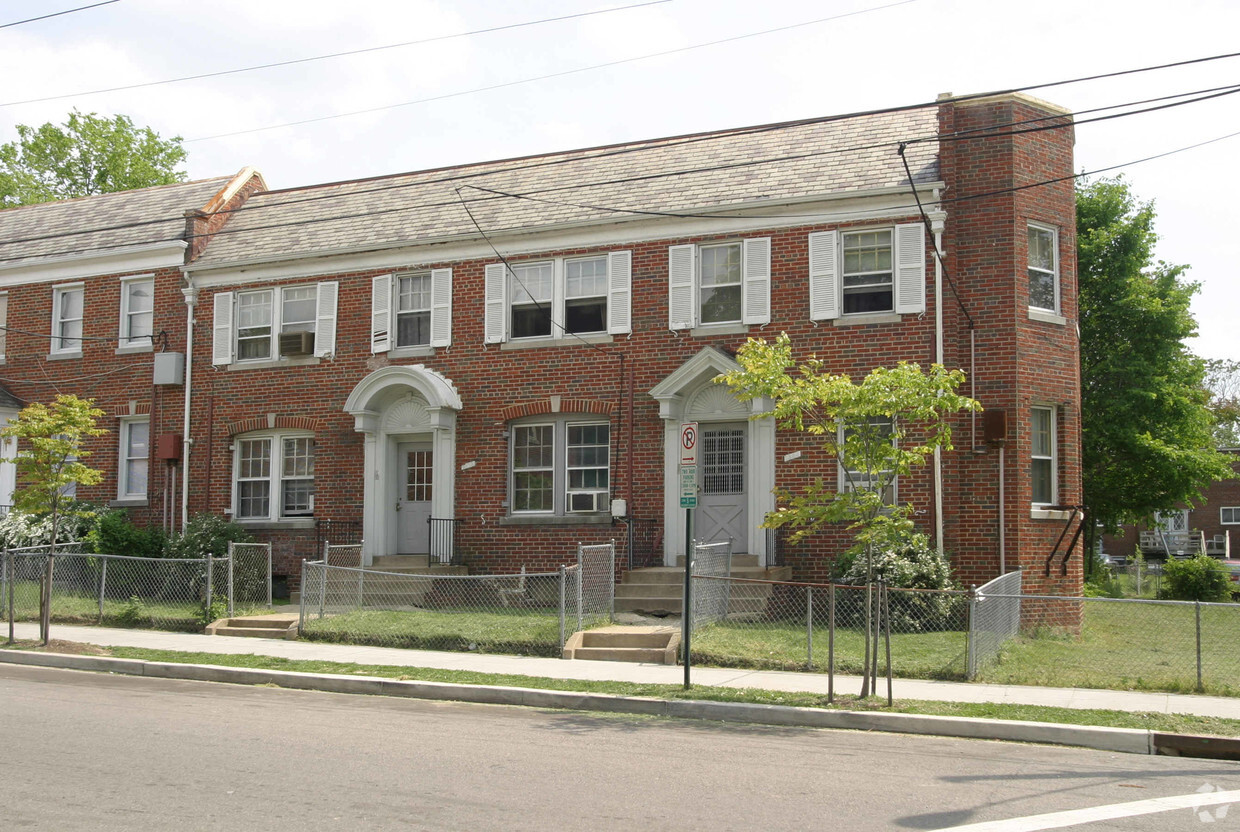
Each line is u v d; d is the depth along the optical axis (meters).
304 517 23.02
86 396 24.89
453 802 7.56
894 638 15.62
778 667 14.13
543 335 21.42
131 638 16.80
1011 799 7.95
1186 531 56.00
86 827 6.84
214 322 23.94
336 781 8.13
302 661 14.55
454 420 21.70
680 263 20.39
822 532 18.86
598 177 22.39
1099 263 33.53
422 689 12.80
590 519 20.50
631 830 6.93
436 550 21.36
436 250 22.27
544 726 10.83
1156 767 9.31
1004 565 17.98
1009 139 18.69
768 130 21.86
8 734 9.79
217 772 8.38
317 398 22.88
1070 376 19.22
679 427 20.08
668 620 17.47
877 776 8.68
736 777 8.55
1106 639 17.98
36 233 27.05
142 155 44.22
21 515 22.45
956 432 18.39
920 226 18.78
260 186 26.95
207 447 23.67
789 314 19.53
